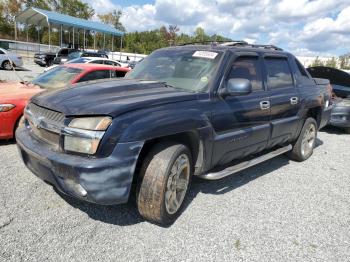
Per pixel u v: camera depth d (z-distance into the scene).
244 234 3.45
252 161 4.69
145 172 3.29
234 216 3.80
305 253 3.22
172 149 3.36
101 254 2.93
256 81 4.67
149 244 3.13
